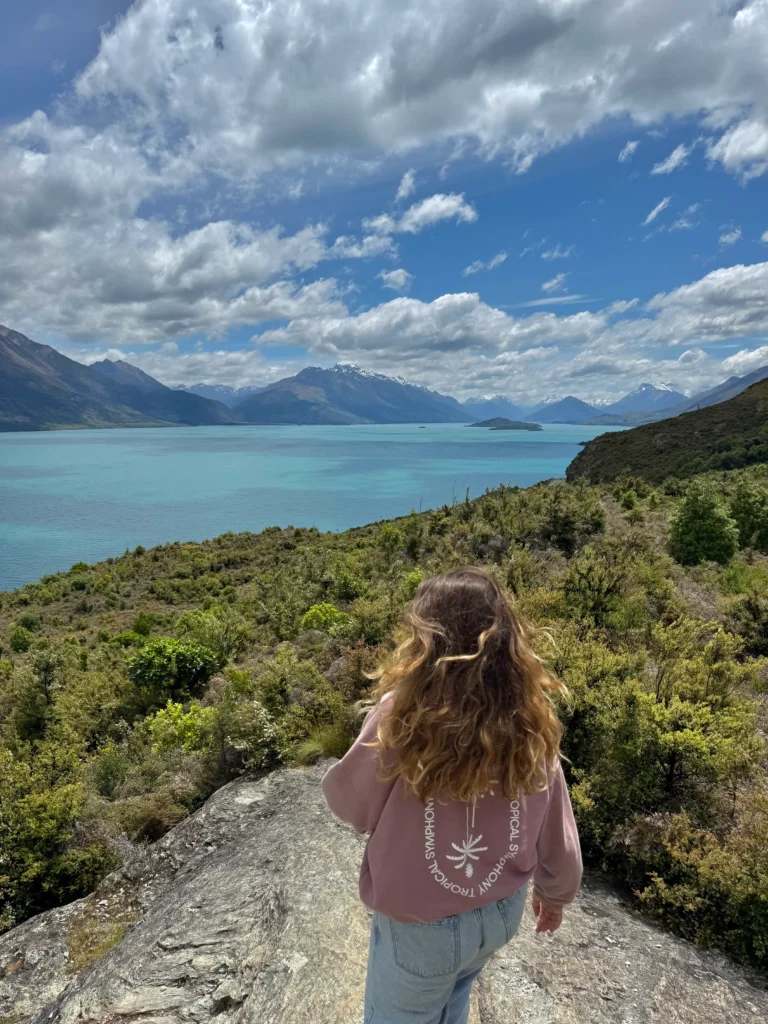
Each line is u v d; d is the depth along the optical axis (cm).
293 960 329
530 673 150
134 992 322
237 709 863
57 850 771
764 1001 343
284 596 3503
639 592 1164
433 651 148
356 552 4547
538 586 1346
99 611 6531
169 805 836
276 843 524
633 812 515
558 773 163
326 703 884
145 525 15912
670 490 4694
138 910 553
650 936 401
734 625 1129
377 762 152
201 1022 298
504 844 152
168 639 2641
